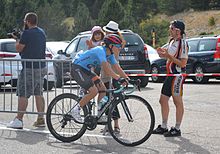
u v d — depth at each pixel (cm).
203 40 1795
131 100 720
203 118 938
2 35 4528
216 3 5928
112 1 4106
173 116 962
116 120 730
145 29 5097
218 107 1088
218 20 5338
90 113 731
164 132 789
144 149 690
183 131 810
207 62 1758
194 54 1802
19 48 849
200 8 6019
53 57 1580
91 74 718
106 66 707
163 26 5181
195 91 1445
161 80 1900
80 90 782
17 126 835
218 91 1441
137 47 1570
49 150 683
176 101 773
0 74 1223
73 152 673
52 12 5309
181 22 766
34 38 848
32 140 746
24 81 845
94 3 6469
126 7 5928
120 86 719
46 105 908
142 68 1569
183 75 772
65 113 740
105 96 729
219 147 697
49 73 1027
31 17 850
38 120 858
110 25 766
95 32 816
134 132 716
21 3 5297
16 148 693
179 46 763
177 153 664
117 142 734
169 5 6253
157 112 1020
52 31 5250
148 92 1423
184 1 6169
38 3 5872
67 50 1564
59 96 745
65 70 862
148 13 6269
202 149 686
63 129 742
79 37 1541
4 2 5072
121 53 1541
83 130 731
